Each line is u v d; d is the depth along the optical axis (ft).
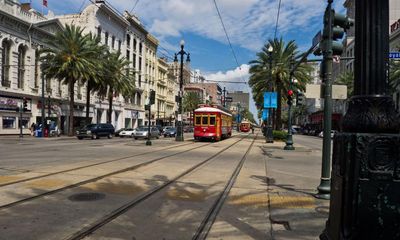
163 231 21.26
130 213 24.95
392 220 11.04
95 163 50.90
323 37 32.27
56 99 169.27
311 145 128.88
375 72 11.93
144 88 268.62
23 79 150.00
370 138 11.22
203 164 54.39
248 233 21.34
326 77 32.27
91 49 141.79
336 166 12.96
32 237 19.19
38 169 43.34
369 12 12.04
